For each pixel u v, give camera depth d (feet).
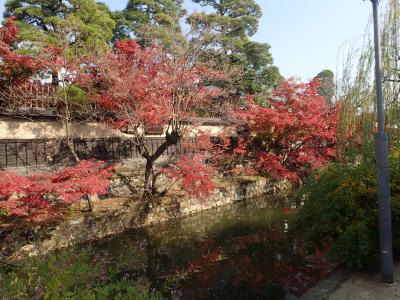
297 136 48.75
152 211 35.91
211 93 38.78
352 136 23.04
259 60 68.74
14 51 33.47
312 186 22.72
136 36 62.59
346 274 17.74
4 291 11.99
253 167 52.26
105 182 27.66
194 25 35.83
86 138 37.81
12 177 24.25
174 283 21.47
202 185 36.24
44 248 24.44
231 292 20.29
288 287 20.45
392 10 21.17
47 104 34.32
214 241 29.96
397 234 18.49
